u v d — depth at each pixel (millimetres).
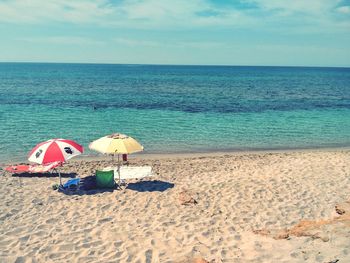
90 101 44250
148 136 24141
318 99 51812
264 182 13008
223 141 23031
